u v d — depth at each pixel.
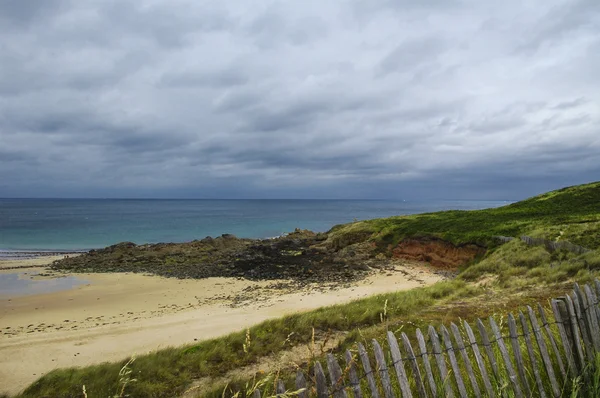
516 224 35.78
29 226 101.88
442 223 45.66
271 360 11.93
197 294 31.28
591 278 16.50
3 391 12.51
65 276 40.00
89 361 15.05
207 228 103.06
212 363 12.10
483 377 4.52
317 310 18.61
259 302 26.31
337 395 3.64
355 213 190.25
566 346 5.11
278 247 56.16
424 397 4.11
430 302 17.77
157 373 11.49
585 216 32.53
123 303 28.39
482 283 22.00
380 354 3.97
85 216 146.75
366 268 39.75
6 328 22.06
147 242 76.19
